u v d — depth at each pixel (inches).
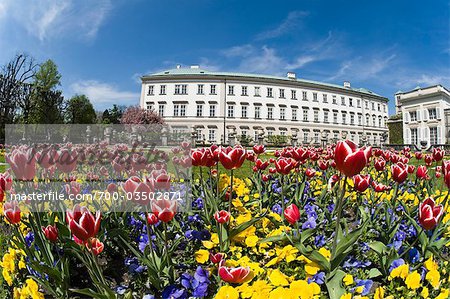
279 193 117.0
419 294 55.6
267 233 81.4
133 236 86.3
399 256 61.4
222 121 1871.3
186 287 55.7
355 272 62.2
